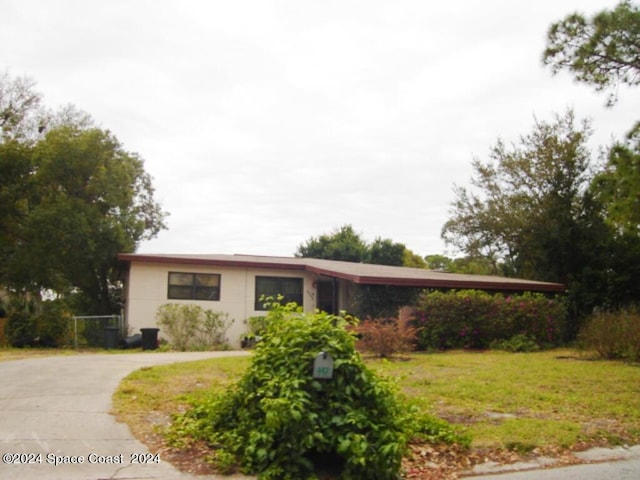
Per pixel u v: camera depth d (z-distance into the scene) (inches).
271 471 181.9
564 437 240.7
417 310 633.0
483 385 356.8
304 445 183.2
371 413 194.5
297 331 202.7
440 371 418.9
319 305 794.8
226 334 733.9
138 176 968.9
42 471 179.2
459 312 635.5
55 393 278.5
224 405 224.2
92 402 262.5
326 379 194.2
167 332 698.8
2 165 738.8
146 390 299.9
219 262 729.6
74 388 293.0
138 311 701.9
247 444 197.8
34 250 723.4
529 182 1004.6
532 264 908.6
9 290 797.9
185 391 303.9
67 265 750.5
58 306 737.6
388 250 1398.9
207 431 217.5
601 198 493.0
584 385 362.6
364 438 181.2
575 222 787.4
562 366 452.1
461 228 1114.7
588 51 467.8
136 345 665.6
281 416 177.9
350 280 685.9
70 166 750.5
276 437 188.7
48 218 707.4
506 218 1016.9
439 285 680.4
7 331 686.5
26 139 940.0
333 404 191.0
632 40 458.9
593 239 767.1
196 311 709.9
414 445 224.8
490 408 294.5
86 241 726.5
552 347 647.8
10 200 738.8
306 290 785.6
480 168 1088.8
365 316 647.8
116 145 821.9
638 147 463.8
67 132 778.2
